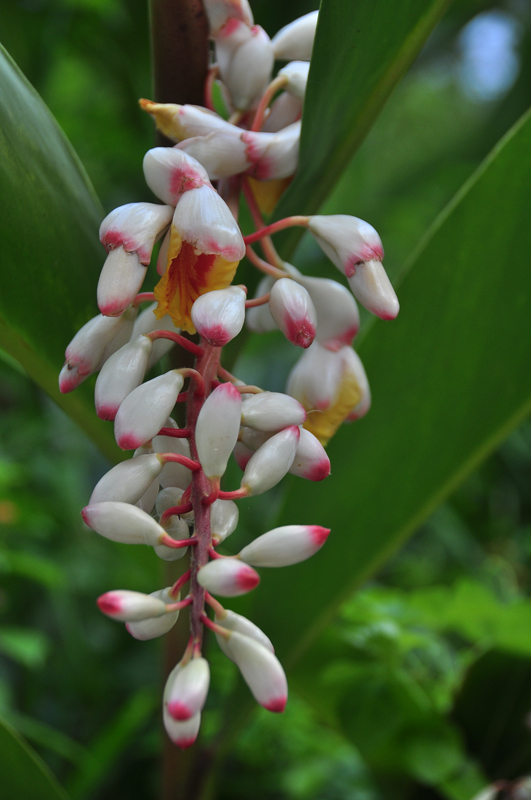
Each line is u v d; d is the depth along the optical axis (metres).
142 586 1.52
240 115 0.62
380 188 2.14
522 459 2.18
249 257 0.59
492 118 2.02
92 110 1.90
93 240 0.64
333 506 0.72
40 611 1.59
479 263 0.69
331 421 0.62
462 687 0.89
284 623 0.73
